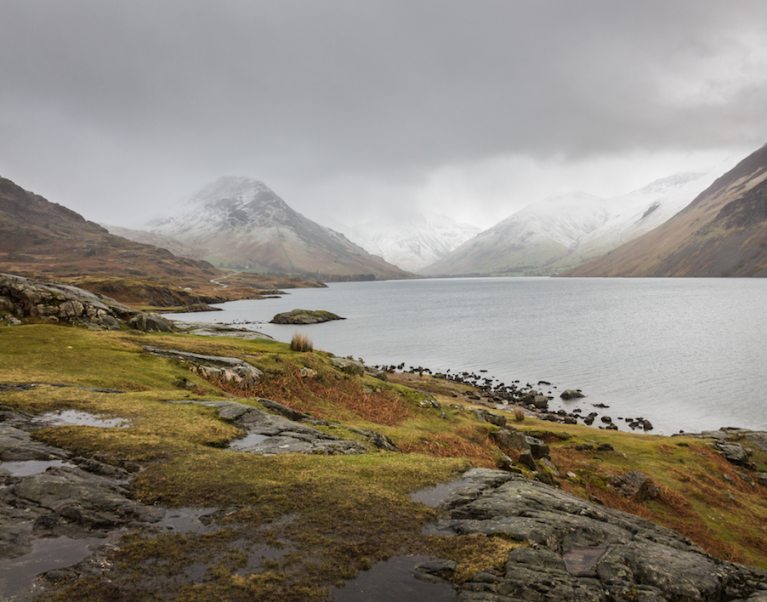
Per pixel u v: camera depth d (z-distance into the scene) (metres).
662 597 10.00
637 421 56.66
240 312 178.00
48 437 16.16
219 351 38.66
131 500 12.52
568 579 10.01
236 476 14.34
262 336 57.56
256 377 34.47
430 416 38.47
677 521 32.00
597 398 66.12
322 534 11.29
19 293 47.12
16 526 10.83
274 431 20.06
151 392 24.20
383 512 12.66
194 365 32.53
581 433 47.09
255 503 12.70
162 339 40.91
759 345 95.31
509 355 94.62
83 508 11.70
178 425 18.75
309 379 37.88
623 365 83.56
